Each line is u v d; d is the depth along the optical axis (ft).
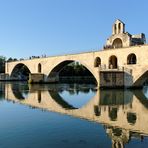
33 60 374.43
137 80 207.21
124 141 63.05
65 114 102.17
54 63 324.60
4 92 200.95
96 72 244.01
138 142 62.28
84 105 130.11
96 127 78.28
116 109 114.83
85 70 462.19
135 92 192.65
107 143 61.31
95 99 153.69
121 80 217.97
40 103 138.21
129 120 89.40
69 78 461.78
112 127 78.23
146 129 75.56
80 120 89.15
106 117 94.99
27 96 172.55
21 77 462.60
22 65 433.07
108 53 233.76
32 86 279.69
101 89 212.23
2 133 71.10
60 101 147.43
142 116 97.04
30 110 113.29
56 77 348.59
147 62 197.36
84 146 59.00
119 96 167.12
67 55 296.51
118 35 249.55
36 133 71.05
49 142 62.23
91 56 255.09
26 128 77.25
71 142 62.18
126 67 215.31
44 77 343.67
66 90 221.46
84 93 192.85
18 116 97.66
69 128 76.95
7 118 93.61
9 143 61.57
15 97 166.20
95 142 62.23
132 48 209.77
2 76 436.35
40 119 91.40
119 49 222.07
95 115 99.55
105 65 236.63
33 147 58.49
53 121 87.66
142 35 259.60
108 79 214.48
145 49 199.31
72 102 142.72
